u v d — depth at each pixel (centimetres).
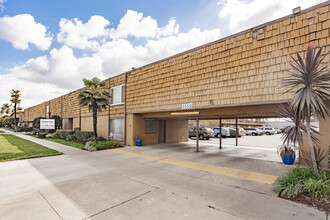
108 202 383
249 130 3164
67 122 2266
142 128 1335
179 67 988
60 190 452
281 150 759
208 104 841
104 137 1560
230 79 768
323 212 336
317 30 565
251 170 652
